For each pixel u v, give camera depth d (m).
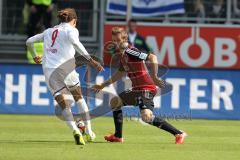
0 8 69.31
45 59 36.81
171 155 33.28
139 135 42.19
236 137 42.03
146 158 32.16
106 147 35.88
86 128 37.97
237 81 54.19
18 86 54.81
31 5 65.38
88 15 69.38
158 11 68.19
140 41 63.38
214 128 47.34
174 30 67.12
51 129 45.00
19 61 68.31
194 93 53.97
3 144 36.81
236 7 69.06
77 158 31.77
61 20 37.00
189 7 69.38
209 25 67.19
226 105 54.22
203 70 54.06
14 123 48.34
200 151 34.91
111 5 68.06
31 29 65.50
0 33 69.25
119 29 36.59
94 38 68.94
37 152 33.66
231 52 67.50
